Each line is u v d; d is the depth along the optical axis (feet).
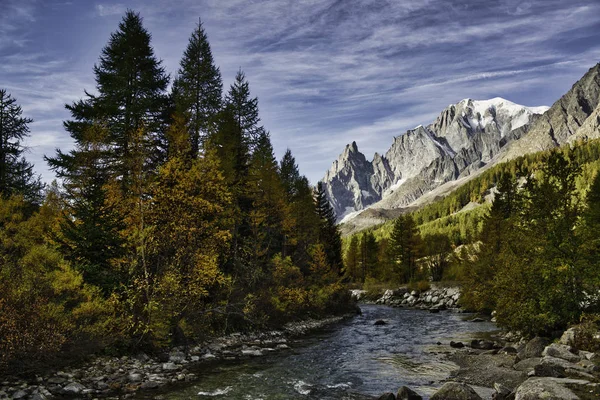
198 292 61.11
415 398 40.29
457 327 109.91
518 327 70.95
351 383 48.65
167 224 61.21
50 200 67.10
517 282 69.51
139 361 53.01
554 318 63.10
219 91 108.37
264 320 86.43
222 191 70.49
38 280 45.03
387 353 69.87
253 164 120.78
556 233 67.10
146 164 71.46
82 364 48.29
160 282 56.80
